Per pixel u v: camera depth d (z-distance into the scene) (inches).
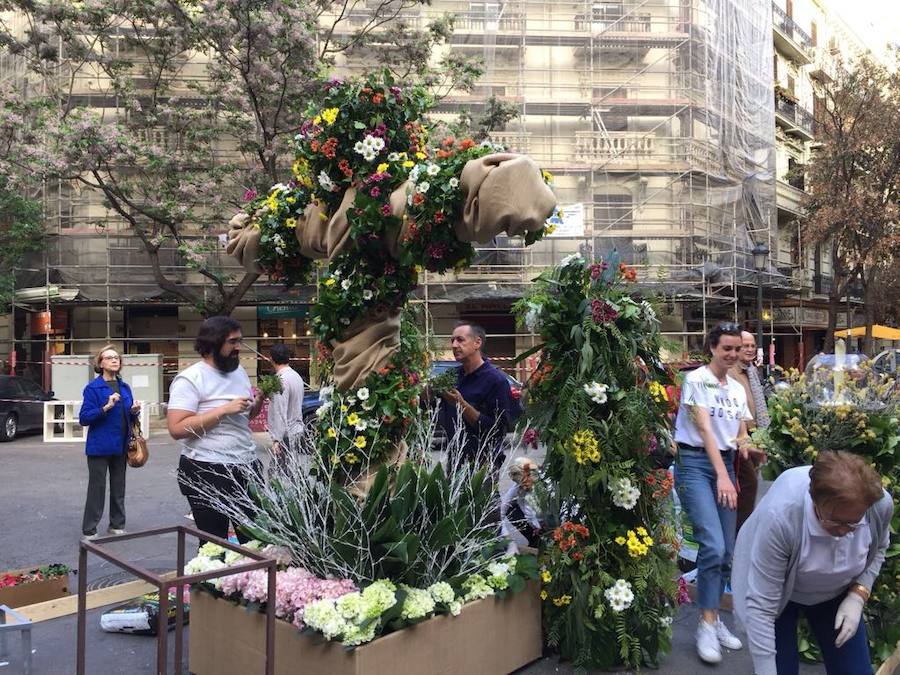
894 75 845.2
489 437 165.0
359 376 140.6
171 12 623.8
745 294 871.7
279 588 119.6
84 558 110.1
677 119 780.0
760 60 867.4
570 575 139.0
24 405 587.5
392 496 128.0
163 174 616.4
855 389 142.3
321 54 666.2
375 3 740.7
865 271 1017.5
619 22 788.6
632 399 138.2
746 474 178.5
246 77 600.1
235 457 158.4
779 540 97.6
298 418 240.1
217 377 161.8
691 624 166.4
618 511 142.1
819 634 109.2
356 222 131.9
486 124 676.7
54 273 706.2
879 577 139.6
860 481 87.0
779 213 1096.2
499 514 150.7
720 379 165.8
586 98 780.6
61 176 580.7
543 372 147.3
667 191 763.4
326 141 139.9
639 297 150.1
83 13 634.2
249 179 629.3
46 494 341.1
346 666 109.0
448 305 797.9
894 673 140.5
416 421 144.6
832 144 853.8
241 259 167.5
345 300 138.7
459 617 124.3
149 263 721.6
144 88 716.0
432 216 125.0
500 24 780.6
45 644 151.0
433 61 763.4
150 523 277.1
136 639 153.8
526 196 118.3
